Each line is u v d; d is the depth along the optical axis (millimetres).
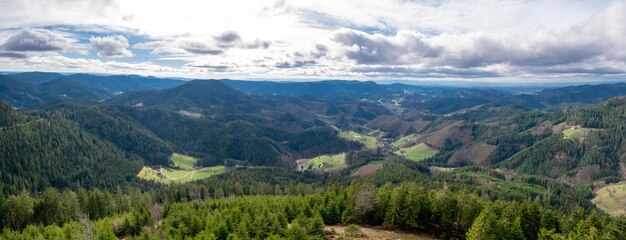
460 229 94938
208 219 95062
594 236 71438
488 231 77188
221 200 134375
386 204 100188
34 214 133250
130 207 148375
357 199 102062
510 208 89188
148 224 106188
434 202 96500
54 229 104000
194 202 136500
